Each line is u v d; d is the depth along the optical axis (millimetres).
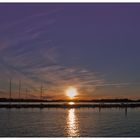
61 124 63094
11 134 46812
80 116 88625
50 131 50625
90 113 103938
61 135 46125
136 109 138750
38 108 140000
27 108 136250
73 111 119125
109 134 47062
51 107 143750
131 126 58406
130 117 84000
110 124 62781
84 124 63062
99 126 58781
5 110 120312
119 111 119250
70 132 49469
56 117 84062
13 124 62156
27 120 72875
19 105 135750
